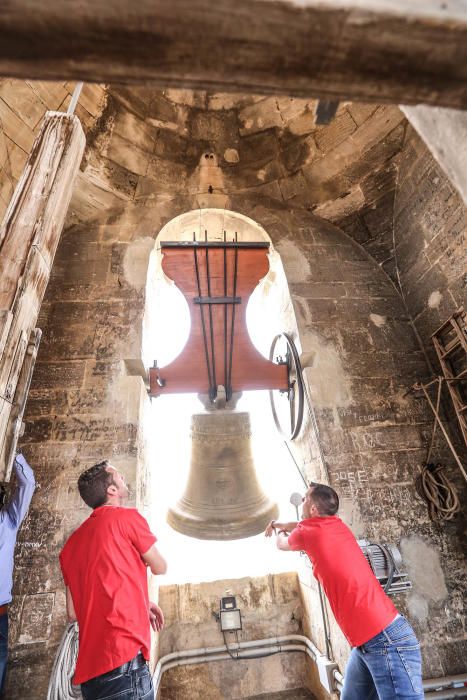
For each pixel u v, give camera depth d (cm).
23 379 192
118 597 160
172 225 457
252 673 366
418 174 409
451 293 372
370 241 461
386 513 327
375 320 414
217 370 359
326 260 448
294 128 464
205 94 446
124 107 422
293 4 60
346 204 471
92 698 148
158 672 330
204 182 484
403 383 382
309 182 479
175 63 72
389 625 191
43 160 227
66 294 388
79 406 333
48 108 364
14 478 255
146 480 354
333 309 414
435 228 390
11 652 256
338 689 290
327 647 317
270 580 401
